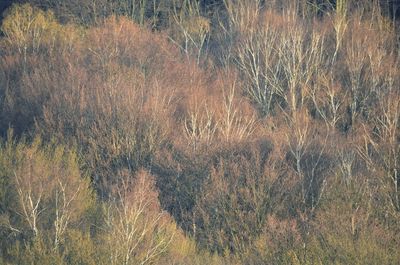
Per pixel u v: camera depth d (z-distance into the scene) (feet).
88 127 290.97
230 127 288.71
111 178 273.75
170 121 295.89
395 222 246.47
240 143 279.90
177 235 240.53
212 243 248.32
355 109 326.03
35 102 313.94
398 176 267.80
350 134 303.89
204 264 233.35
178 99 313.94
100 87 308.81
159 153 277.03
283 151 279.08
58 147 276.00
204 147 275.59
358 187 258.16
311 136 294.05
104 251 225.56
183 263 230.89
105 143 282.77
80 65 342.23
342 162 273.54
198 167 266.36
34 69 340.80
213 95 320.09
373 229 234.79
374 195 256.93
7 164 258.98
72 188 253.24
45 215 245.04
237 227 249.34
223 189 255.09
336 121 319.27
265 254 232.12
